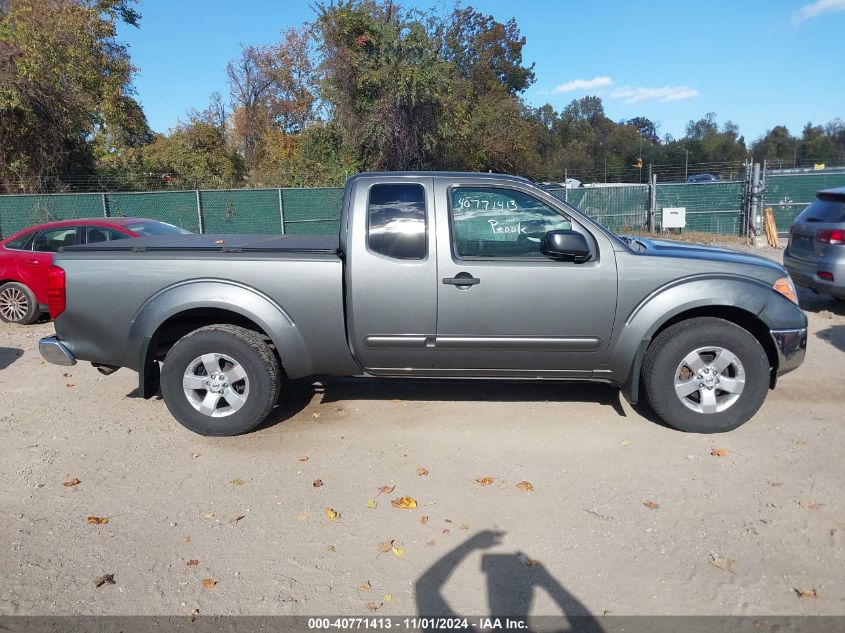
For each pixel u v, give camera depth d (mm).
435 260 5000
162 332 5398
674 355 5027
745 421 5145
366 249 5027
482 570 3537
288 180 28000
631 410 5648
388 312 5043
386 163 27812
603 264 4992
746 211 19797
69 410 5906
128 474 4664
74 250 5383
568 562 3594
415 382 6426
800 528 3850
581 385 6293
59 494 4398
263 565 3602
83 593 3381
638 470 4582
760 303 5027
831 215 8945
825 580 3412
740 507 4090
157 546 3791
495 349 5082
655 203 20688
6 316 9898
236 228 20562
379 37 26750
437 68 27016
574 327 5043
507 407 5762
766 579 3426
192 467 4758
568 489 4352
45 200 18547
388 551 3715
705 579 3436
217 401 5211
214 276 5094
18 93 21969
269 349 5207
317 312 5102
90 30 25375
